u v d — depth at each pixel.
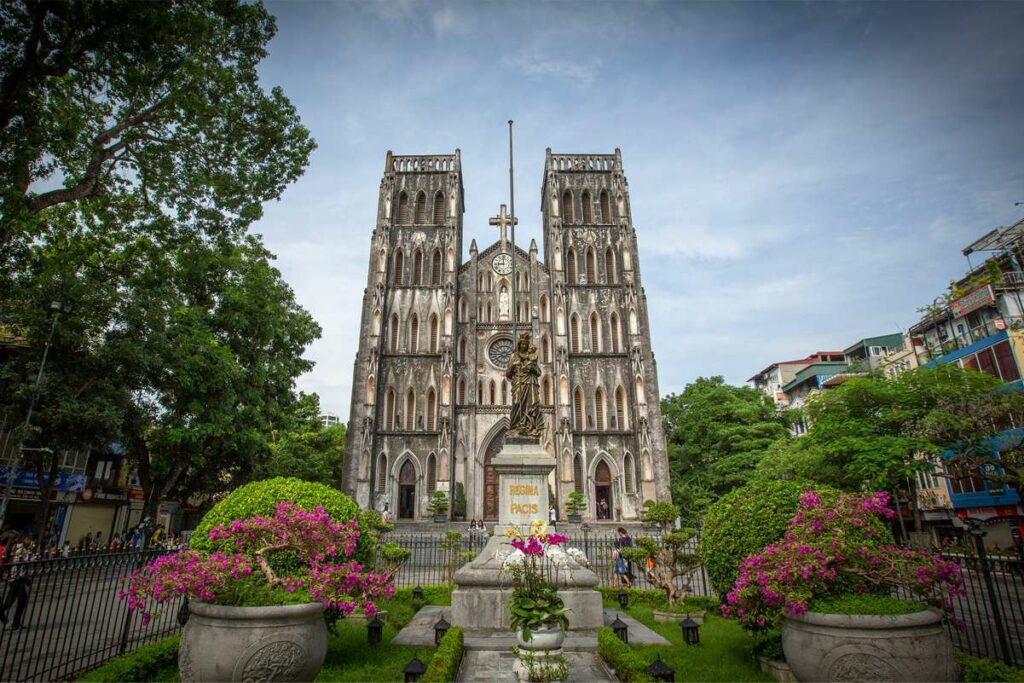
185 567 7.06
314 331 40.09
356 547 9.48
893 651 6.28
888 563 7.30
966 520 9.65
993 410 22.91
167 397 28.59
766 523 9.29
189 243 20.05
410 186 53.59
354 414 45.12
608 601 15.99
